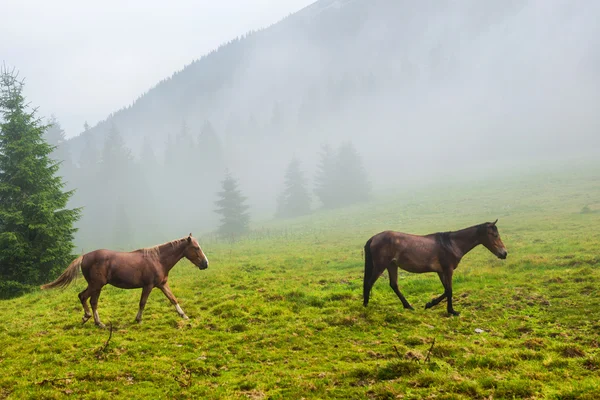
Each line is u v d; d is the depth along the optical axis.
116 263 9.98
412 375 6.59
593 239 20.47
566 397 5.40
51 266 19.31
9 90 20.69
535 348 7.56
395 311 10.77
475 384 5.94
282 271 19.69
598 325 8.49
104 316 11.13
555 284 12.09
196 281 16.34
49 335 9.44
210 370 7.41
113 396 6.25
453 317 10.12
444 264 10.72
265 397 6.20
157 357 7.97
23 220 18.83
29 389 6.40
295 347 8.61
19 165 19.67
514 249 20.59
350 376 6.81
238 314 10.98
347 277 16.80
